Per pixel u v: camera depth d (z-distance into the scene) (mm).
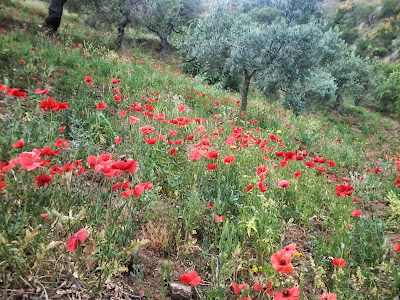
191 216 2670
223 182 3453
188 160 3973
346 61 22562
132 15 14797
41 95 4566
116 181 3215
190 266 2416
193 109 7992
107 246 1892
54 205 2135
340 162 7312
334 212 3781
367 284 2525
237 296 2176
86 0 14172
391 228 3814
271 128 8664
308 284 2492
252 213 2920
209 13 11266
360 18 59250
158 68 11164
